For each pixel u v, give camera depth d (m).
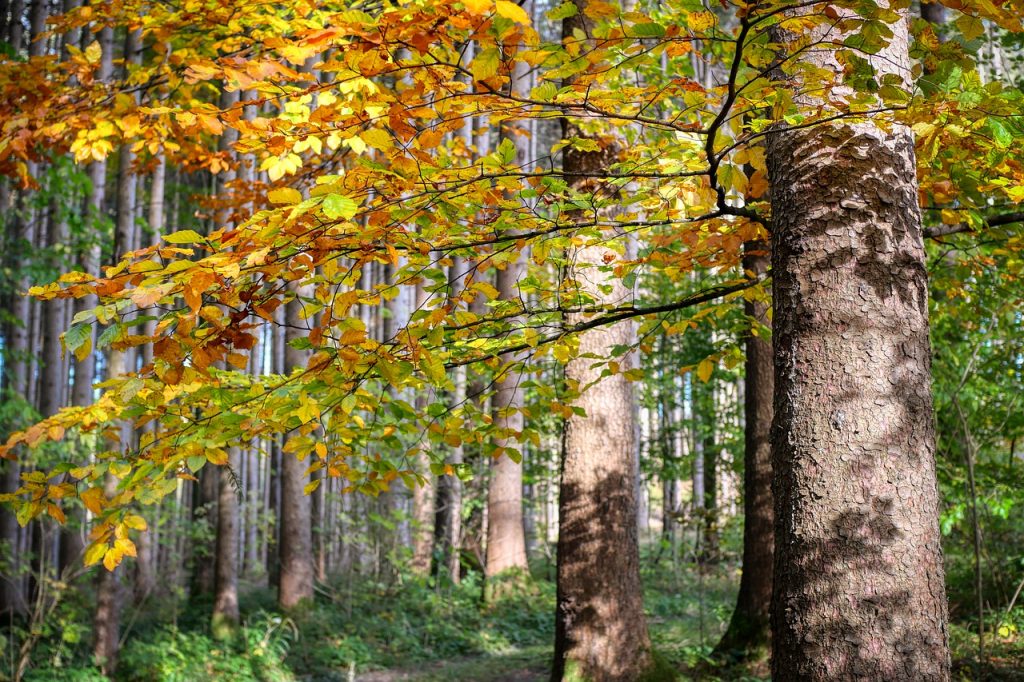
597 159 5.62
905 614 2.13
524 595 12.76
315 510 15.11
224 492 10.80
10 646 8.17
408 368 2.38
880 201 2.35
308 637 10.72
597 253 6.11
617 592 6.34
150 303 1.78
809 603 2.21
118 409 2.58
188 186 16.48
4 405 9.14
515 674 9.24
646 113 3.24
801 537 2.26
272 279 2.21
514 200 2.47
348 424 3.03
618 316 3.24
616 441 6.50
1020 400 6.76
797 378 2.35
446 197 2.31
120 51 12.66
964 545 7.96
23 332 11.52
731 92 2.12
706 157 2.69
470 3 1.51
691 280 10.66
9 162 4.21
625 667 6.22
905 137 2.46
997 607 7.51
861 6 1.82
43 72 3.86
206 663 9.21
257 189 4.34
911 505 2.19
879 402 2.23
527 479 16.14
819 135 2.40
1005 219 3.31
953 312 5.36
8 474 10.20
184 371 2.15
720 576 12.77
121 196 9.37
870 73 2.10
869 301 2.29
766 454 7.60
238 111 2.34
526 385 3.21
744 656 7.25
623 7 4.99
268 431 2.67
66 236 11.63
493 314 3.12
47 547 9.55
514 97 2.16
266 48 3.13
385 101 2.17
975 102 2.34
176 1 3.43
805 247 2.38
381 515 12.97
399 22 1.90
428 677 9.38
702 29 1.91
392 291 2.71
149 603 11.23
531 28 1.81
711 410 13.89
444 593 13.18
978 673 5.85
